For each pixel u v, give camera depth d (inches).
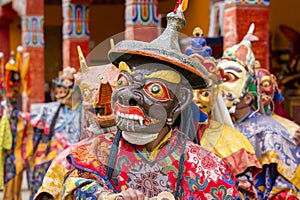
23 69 594.6
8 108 521.3
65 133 450.0
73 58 680.4
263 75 303.7
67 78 454.3
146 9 535.5
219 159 183.5
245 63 284.4
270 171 276.5
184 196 176.1
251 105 285.1
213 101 233.1
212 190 178.1
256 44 398.0
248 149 249.3
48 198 197.6
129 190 162.6
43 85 764.0
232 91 277.6
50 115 457.7
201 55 236.1
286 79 604.1
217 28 551.2
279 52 633.6
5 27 1050.7
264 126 281.0
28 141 507.8
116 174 173.3
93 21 1004.6
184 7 181.6
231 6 400.2
